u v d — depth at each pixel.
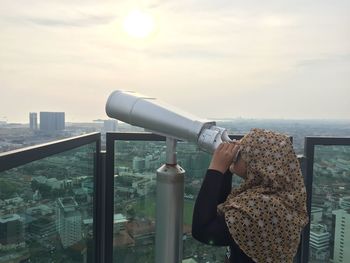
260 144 1.23
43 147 1.50
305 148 2.11
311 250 2.21
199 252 2.18
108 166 2.17
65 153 1.77
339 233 2.23
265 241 1.16
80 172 1.98
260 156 1.22
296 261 2.23
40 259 1.58
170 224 1.38
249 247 1.17
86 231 2.12
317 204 2.16
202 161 2.08
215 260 2.22
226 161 1.26
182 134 1.32
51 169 1.63
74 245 1.96
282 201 1.19
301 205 1.22
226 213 1.18
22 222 1.40
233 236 1.16
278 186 1.20
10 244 1.32
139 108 1.38
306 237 2.18
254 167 1.22
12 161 1.25
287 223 1.16
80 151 1.96
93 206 2.17
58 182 1.71
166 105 1.41
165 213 1.38
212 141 1.28
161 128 1.36
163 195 1.37
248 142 1.25
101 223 2.22
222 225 1.21
